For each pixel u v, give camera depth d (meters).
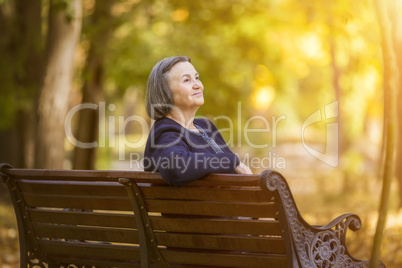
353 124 25.14
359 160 21.23
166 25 20.86
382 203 4.10
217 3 20.02
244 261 4.43
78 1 13.76
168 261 4.79
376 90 20.94
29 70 17.36
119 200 4.84
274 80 23.00
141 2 19.06
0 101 17.47
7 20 17.34
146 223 4.74
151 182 4.55
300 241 4.21
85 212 5.07
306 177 27.09
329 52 22.14
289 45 22.47
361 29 13.67
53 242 5.35
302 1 17.72
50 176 4.99
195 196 4.45
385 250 8.07
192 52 20.53
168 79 4.83
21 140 18.44
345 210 15.27
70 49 14.07
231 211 4.34
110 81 20.70
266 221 4.22
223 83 21.16
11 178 5.33
